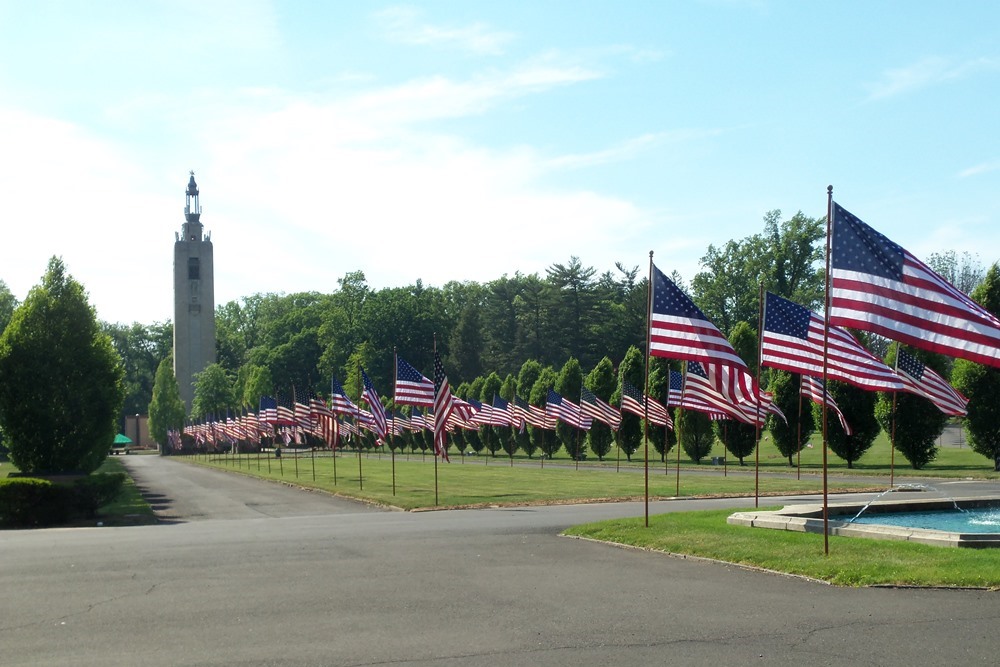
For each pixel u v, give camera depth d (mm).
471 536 20797
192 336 136500
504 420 59969
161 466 78438
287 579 15000
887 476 40938
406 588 14094
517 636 10836
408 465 64250
